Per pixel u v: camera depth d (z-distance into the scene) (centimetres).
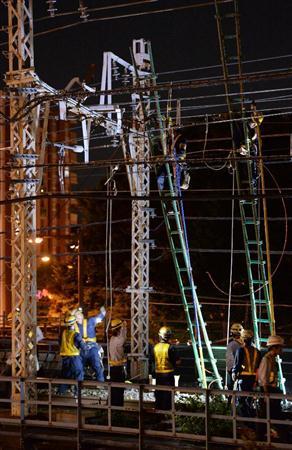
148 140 1997
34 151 1661
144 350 2034
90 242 4719
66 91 1655
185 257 1795
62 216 6034
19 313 1644
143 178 2059
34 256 1664
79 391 1349
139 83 1767
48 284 5103
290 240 3906
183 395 1781
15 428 1514
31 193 1669
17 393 1612
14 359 1634
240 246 3981
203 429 1403
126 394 1934
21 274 1642
